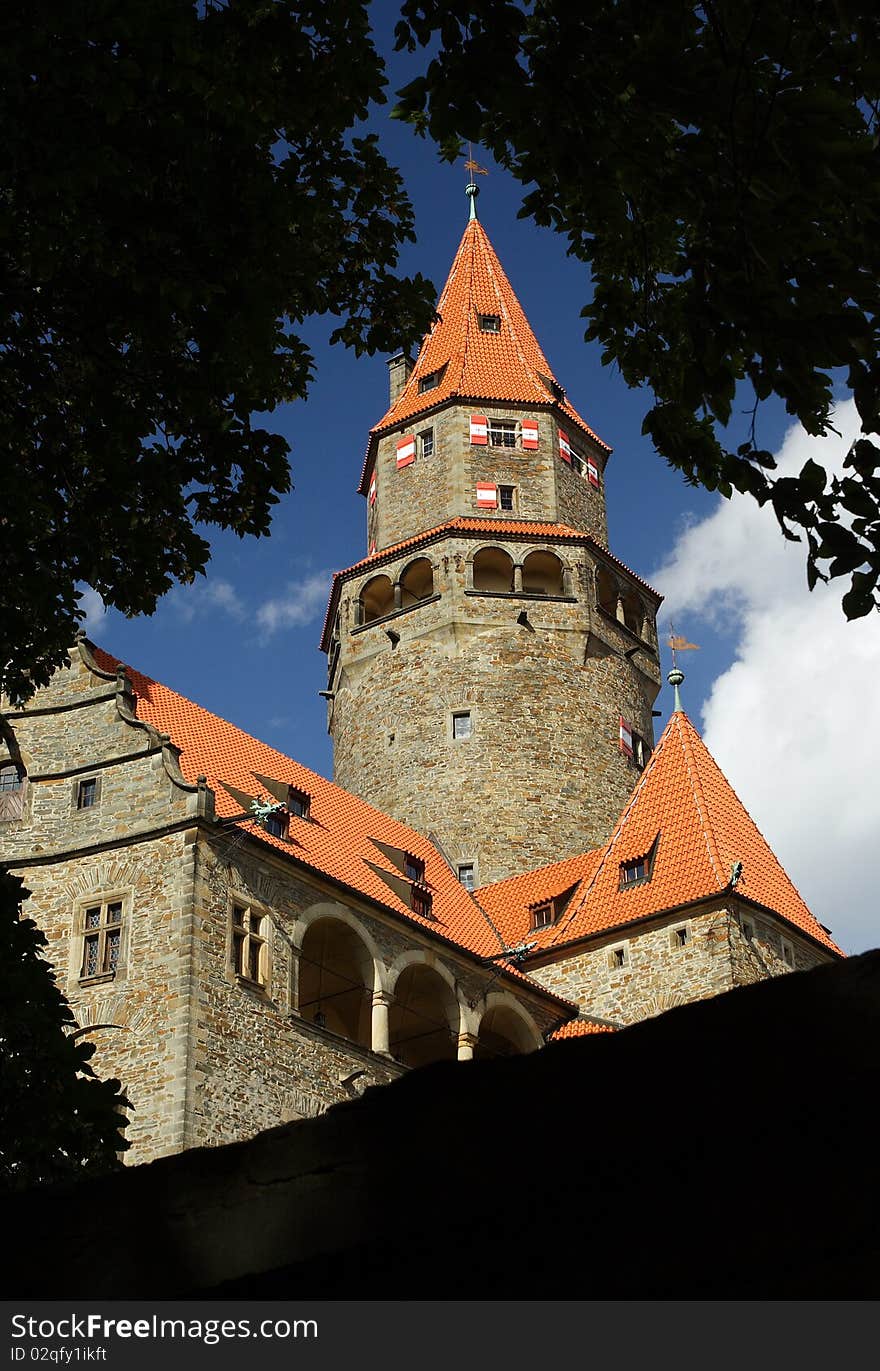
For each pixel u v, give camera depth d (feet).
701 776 173.88
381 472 212.02
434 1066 26.08
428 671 194.59
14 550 65.41
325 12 59.47
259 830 138.62
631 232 53.31
